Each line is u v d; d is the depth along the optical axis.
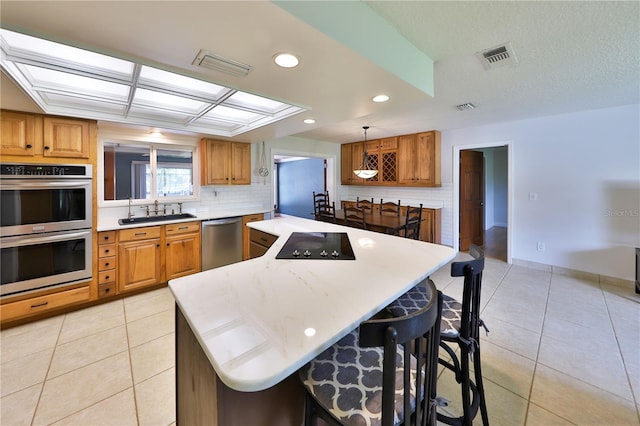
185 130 3.20
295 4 1.11
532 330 2.36
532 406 1.59
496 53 1.92
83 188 2.66
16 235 2.35
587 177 3.50
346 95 2.01
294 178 8.45
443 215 4.95
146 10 1.05
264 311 1.05
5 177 2.27
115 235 2.89
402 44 1.71
